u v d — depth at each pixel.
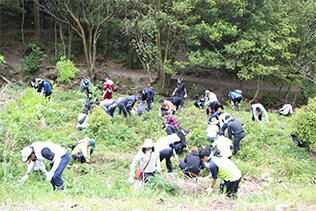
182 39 21.47
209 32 20.05
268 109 22.61
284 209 6.33
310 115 12.84
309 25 22.23
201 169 9.91
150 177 8.49
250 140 13.30
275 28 21.36
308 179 10.60
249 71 21.28
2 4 24.09
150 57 21.81
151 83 22.31
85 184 8.34
